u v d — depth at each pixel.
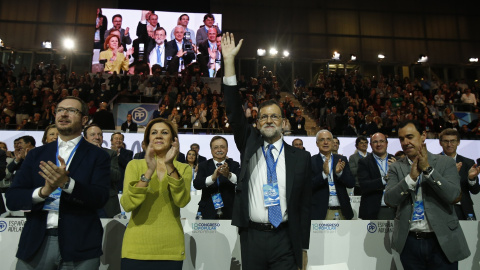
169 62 16.34
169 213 2.40
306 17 20.30
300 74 18.67
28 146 4.89
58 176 2.05
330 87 14.99
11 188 2.23
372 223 3.14
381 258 3.10
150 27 16.56
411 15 20.88
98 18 16.48
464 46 20.77
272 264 2.31
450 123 11.69
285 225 2.34
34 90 12.45
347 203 4.19
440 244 2.52
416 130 2.81
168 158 2.35
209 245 2.97
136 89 13.77
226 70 2.50
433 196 2.63
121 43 16.36
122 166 4.66
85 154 2.39
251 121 10.20
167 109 11.03
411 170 2.55
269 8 20.16
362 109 13.06
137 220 2.35
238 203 2.43
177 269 2.34
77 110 2.41
